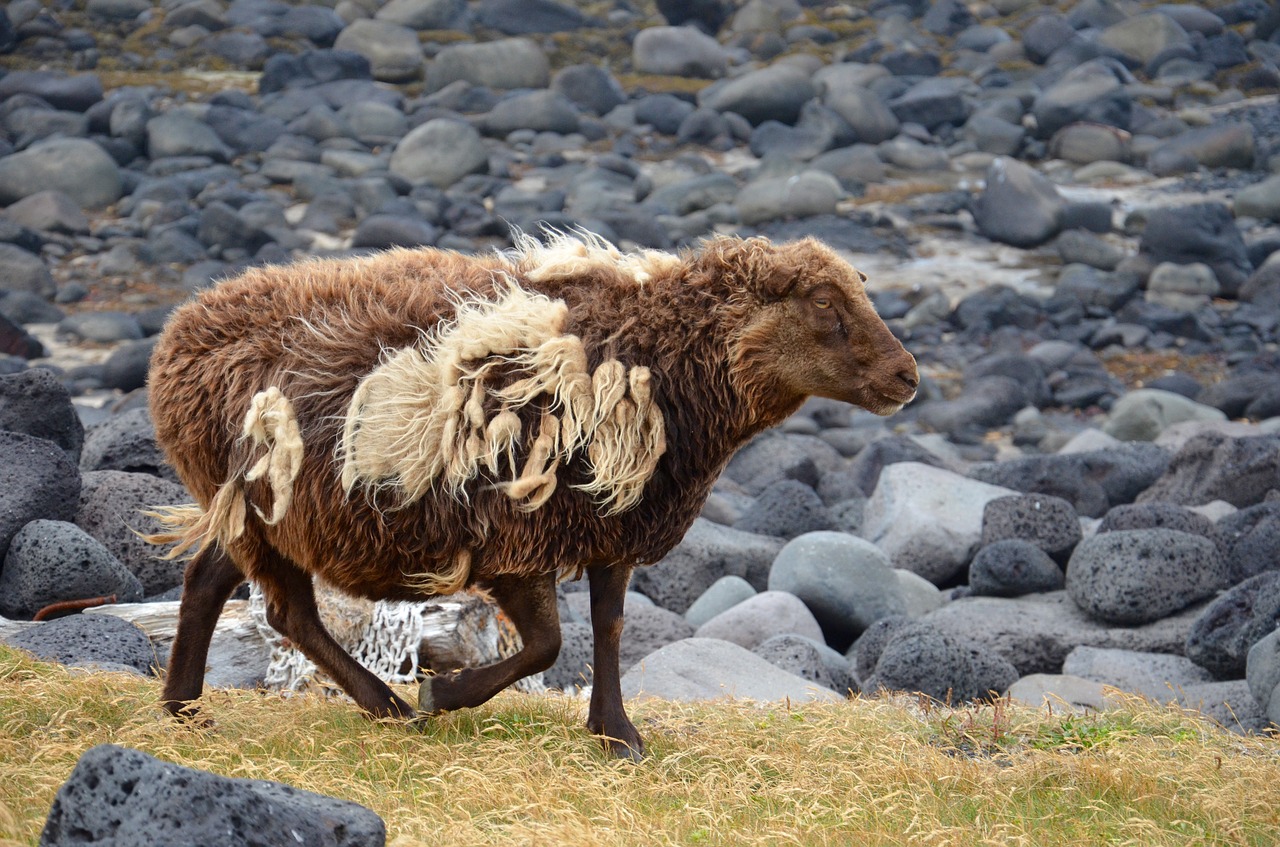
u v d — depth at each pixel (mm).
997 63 155250
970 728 26469
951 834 20016
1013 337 97312
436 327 22125
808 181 118688
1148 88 144500
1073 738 25641
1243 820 21250
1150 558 45625
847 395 23031
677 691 32281
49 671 24656
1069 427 84562
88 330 91500
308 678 30578
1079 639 45156
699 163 125875
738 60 156250
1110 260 111000
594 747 22688
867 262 111000
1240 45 153750
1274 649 34906
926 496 58406
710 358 22641
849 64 148250
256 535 22406
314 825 15633
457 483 21422
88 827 15094
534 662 22578
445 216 111500
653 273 22922
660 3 164000
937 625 46750
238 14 151250
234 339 22188
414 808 19422
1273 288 105375
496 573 22125
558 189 119188
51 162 112750
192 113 129000
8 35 142375
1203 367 94625
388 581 22453
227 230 104875
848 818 20500
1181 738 25469
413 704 25906
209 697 24422
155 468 43969
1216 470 59125
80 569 34844
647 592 52812
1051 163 132750
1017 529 52344
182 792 15023
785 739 24141
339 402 21656
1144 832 20500
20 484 36531
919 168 130125
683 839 19406
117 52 145500
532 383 21562
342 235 109125
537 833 18125
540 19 160875
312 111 128375
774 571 49844
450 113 133375
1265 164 129500
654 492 22500
